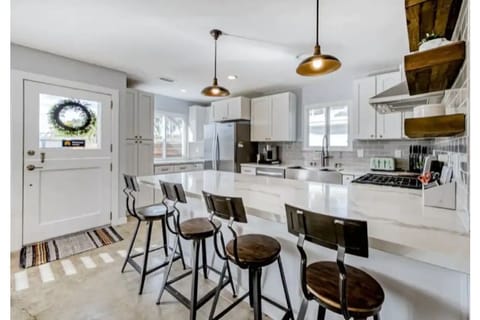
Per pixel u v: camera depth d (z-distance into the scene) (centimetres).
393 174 305
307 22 218
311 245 143
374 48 270
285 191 178
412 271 107
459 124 96
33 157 281
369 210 125
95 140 334
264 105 471
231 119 500
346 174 341
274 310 163
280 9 198
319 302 94
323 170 366
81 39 253
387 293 114
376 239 87
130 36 247
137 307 177
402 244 81
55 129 298
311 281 104
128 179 221
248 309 175
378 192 175
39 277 215
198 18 213
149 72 362
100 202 340
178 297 171
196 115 588
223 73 366
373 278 109
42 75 285
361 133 344
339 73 358
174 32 238
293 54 291
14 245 267
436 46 100
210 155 514
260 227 171
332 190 180
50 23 221
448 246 79
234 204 120
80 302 182
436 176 146
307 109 441
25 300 183
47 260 245
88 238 303
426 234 90
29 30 235
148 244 203
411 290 107
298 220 93
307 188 189
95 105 332
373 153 368
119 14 207
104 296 190
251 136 495
